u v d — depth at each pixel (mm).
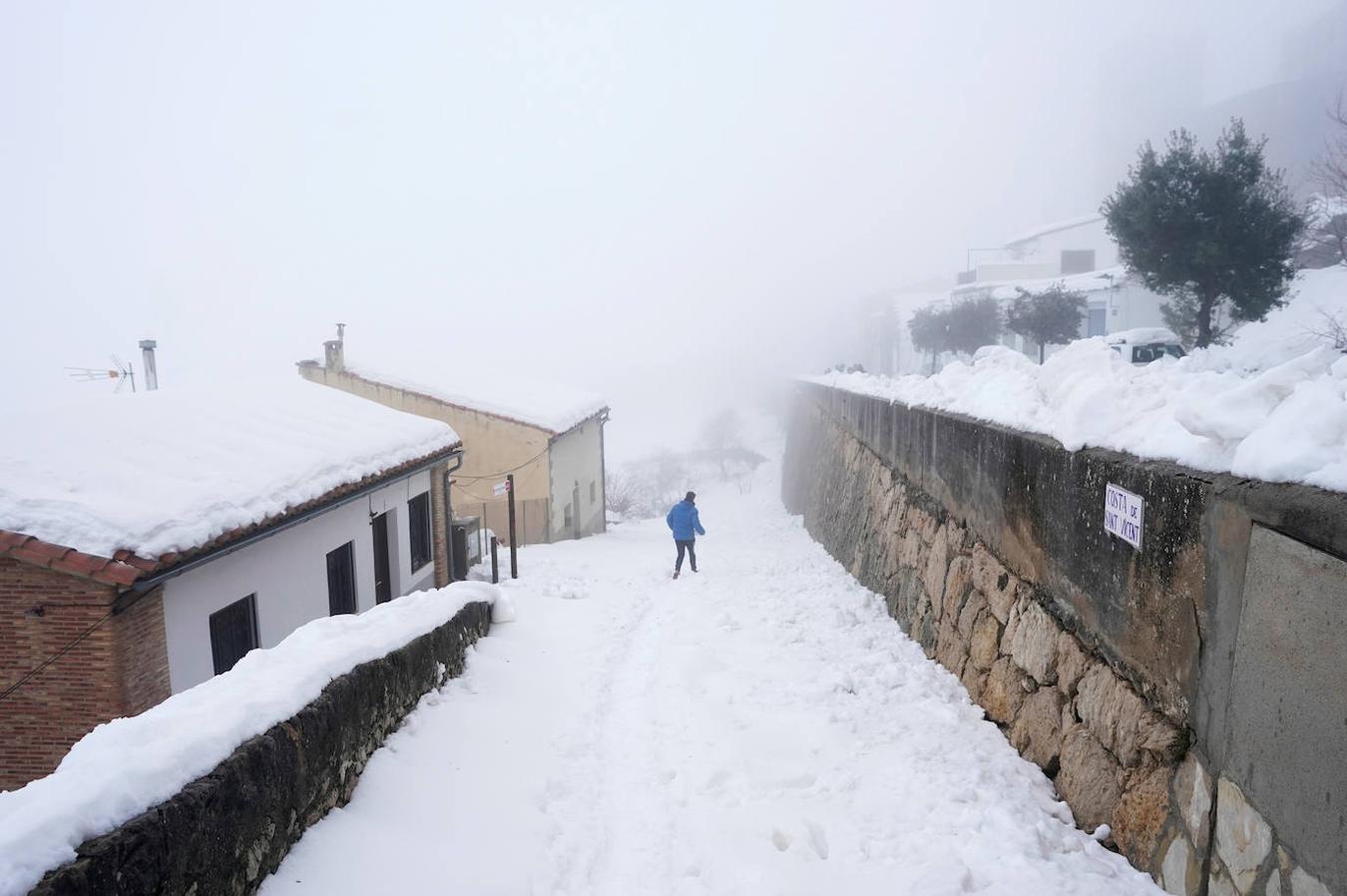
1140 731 3670
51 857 2475
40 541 7047
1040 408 5539
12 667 7254
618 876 4262
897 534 9375
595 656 8453
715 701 6594
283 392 14562
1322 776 2465
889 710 6016
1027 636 5121
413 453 13633
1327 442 2670
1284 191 20672
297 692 4105
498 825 4559
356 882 3729
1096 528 4219
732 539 22938
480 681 7070
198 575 8250
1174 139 21078
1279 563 2693
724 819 4652
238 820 3342
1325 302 20781
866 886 3758
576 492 27516
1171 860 3355
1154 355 22406
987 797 4340
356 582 11938
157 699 7645
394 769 4852
